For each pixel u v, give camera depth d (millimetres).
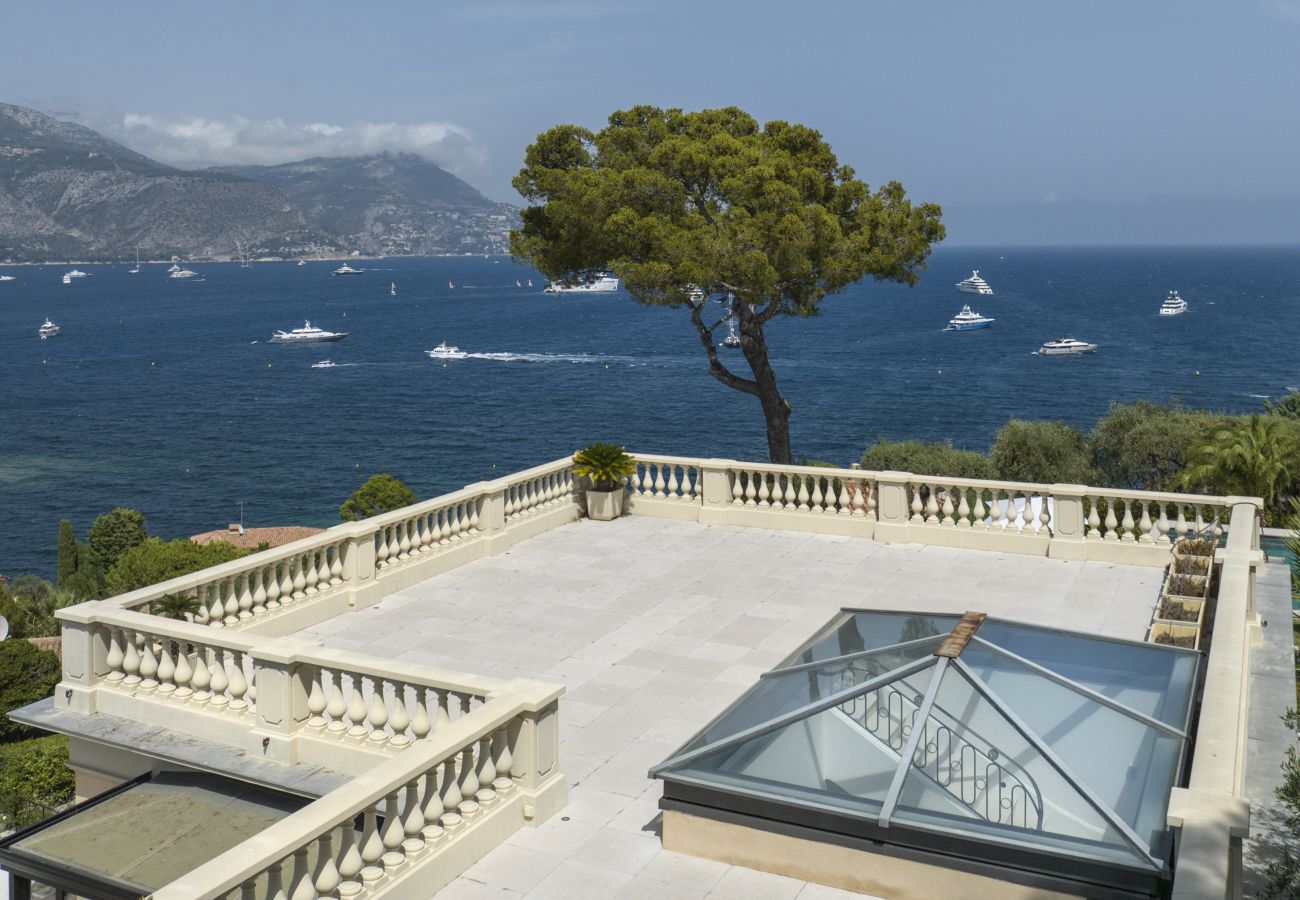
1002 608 14289
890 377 130625
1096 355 146750
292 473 89062
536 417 110250
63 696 11023
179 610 11859
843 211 27031
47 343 190750
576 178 25078
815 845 7473
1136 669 8734
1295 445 25875
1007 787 7188
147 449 98500
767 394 27594
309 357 164875
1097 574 15875
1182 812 5977
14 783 20766
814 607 14430
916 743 7605
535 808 8438
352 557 14477
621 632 13508
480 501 17062
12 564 66938
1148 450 42125
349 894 6844
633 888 7504
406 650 12961
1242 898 6797
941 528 17531
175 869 9242
